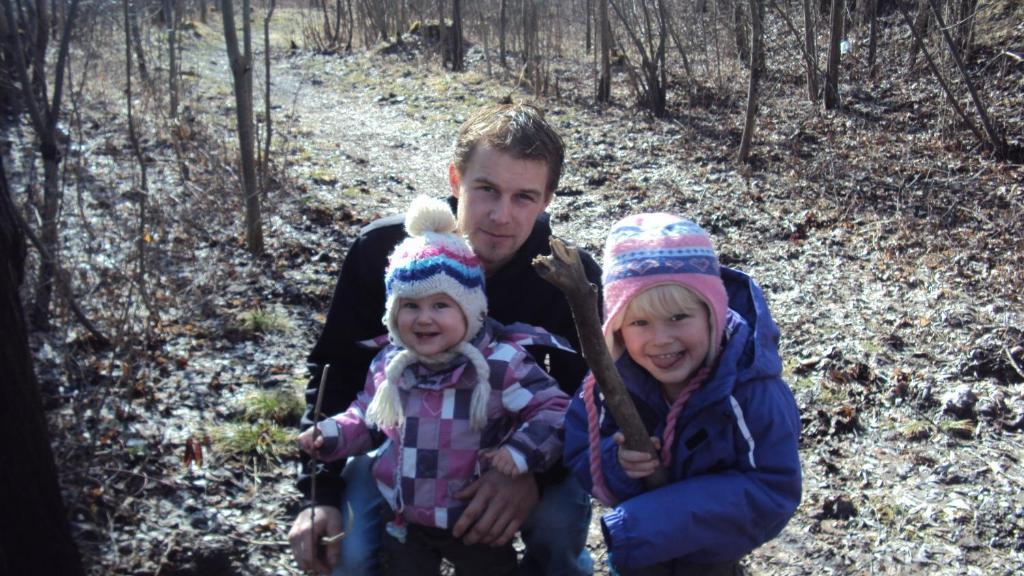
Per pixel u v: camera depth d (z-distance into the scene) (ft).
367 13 63.26
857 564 10.93
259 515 10.90
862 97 33.37
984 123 27.07
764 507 6.88
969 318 17.19
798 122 31.86
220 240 19.65
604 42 38.29
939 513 11.83
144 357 13.17
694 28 41.65
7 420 6.93
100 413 11.94
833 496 12.16
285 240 20.33
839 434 13.78
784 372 15.60
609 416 7.27
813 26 35.09
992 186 24.67
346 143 33.40
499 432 7.52
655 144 31.48
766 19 42.57
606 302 7.02
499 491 7.32
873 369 15.42
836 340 16.65
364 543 7.82
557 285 5.56
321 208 22.82
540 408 7.44
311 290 17.78
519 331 7.78
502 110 7.67
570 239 22.82
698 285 6.72
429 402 7.38
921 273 19.71
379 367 7.67
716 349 6.96
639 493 7.16
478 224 7.56
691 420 7.02
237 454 11.89
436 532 7.63
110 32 29.12
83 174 16.62
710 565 7.23
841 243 21.81
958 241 21.44
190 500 10.89
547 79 41.19
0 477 6.97
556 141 7.63
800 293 18.99
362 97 44.16
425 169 30.19
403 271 7.11
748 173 27.32
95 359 13.02
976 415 14.03
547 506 7.86
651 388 7.39
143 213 13.38
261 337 15.57
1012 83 31.22
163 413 12.49
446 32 58.08
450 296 7.07
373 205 24.49
